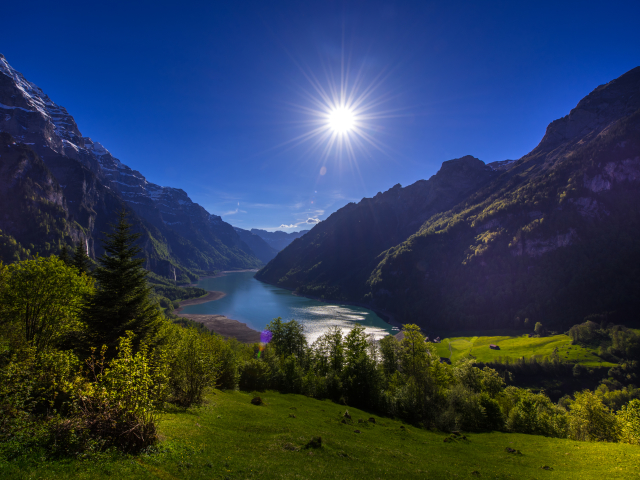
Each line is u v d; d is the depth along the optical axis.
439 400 51.62
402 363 60.84
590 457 30.16
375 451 26.88
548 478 23.97
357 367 55.25
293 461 20.36
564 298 172.25
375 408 51.62
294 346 76.69
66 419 15.55
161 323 41.16
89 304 34.78
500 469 26.55
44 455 13.26
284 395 51.72
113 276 35.72
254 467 17.78
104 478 12.55
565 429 51.97
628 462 26.69
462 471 24.78
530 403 51.69
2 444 13.34
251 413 32.78
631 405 44.06
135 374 16.17
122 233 37.38
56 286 38.78
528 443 38.56
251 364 54.81
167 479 13.83
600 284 167.75
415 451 30.05
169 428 20.73
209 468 16.25
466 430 46.91
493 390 73.12
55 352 21.11
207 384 32.62
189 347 31.11
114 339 32.62
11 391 16.02
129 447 15.93
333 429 33.03
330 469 20.16
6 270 36.94
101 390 16.23
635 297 153.75
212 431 23.23
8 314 36.31
